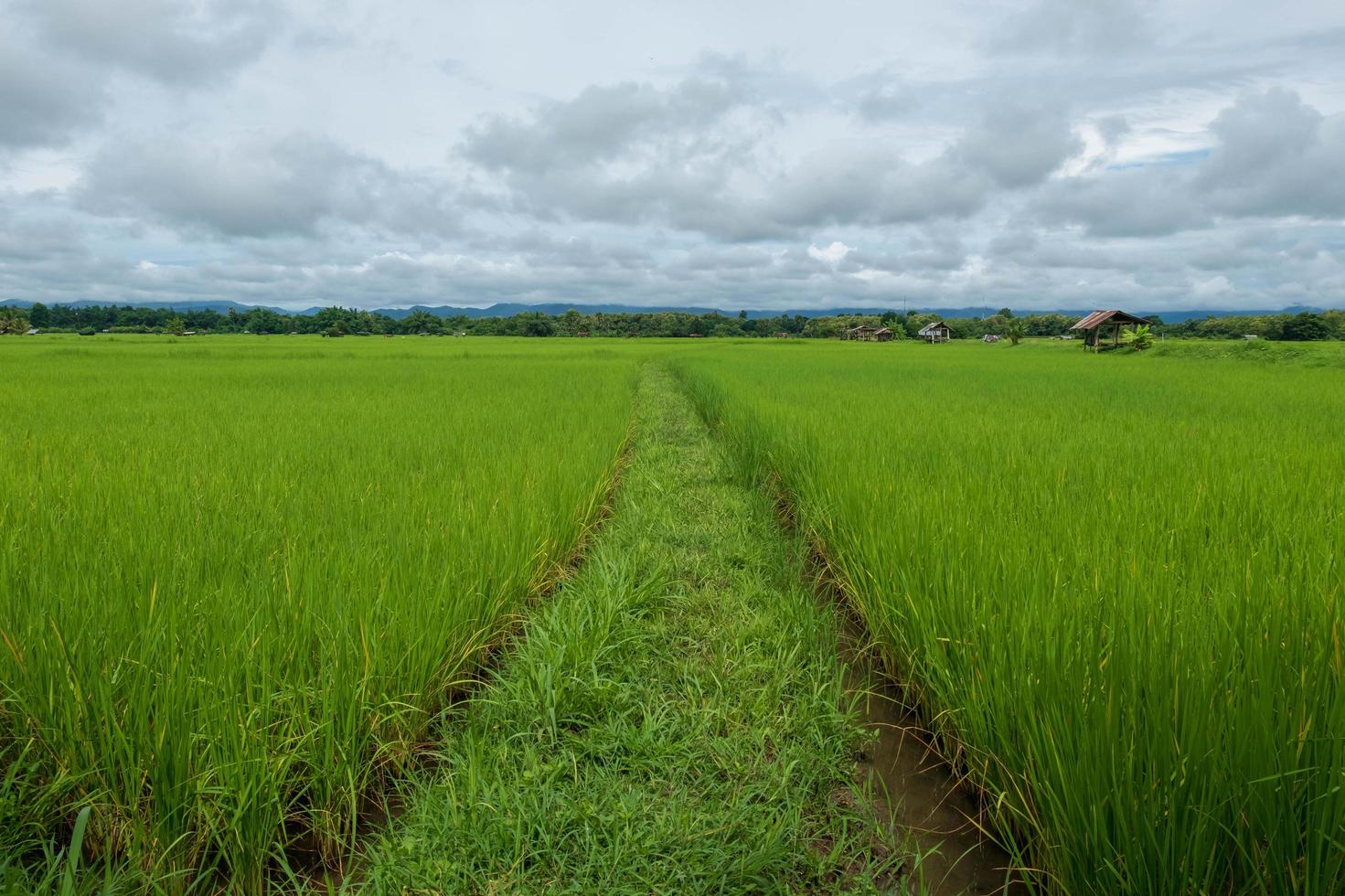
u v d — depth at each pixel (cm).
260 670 251
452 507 454
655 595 422
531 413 1009
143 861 207
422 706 288
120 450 679
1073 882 196
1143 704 199
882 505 450
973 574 321
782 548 534
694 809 241
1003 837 239
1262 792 175
